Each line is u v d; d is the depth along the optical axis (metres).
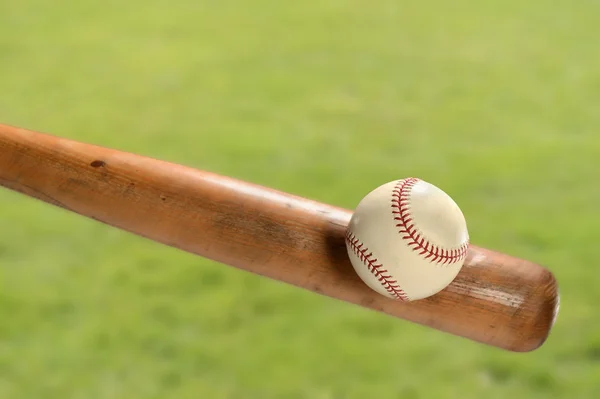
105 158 0.85
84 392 1.62
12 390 1.62
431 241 0.79
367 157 2.80
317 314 1.90
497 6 4.49
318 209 0.84
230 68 3.61
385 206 0.80
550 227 2.33
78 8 4.30
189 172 0.85
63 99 3.23
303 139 2.94
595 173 2.67
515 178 2.65
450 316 0.83
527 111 3.22
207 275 2.03
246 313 1.89
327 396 1.64
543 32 4.12
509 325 0.83
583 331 1.86
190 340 1.80
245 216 0.84
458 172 2.70
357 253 0.80
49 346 1.76
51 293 1.94
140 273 2.03
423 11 4.42
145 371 1.70
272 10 4.41
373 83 3.49
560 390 1.68
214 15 4.30
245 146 2.87
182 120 3.08
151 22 4.16
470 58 3.78
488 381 1.70
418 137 2.98
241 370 1.71
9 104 3.16
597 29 4.15
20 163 0.85
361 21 4.25
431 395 1.65
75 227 2.22
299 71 3.61
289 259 0.83
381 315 1.90
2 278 1.98
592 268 2.11
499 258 0.83
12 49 3.71
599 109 3.24
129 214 0.84
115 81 3.42
